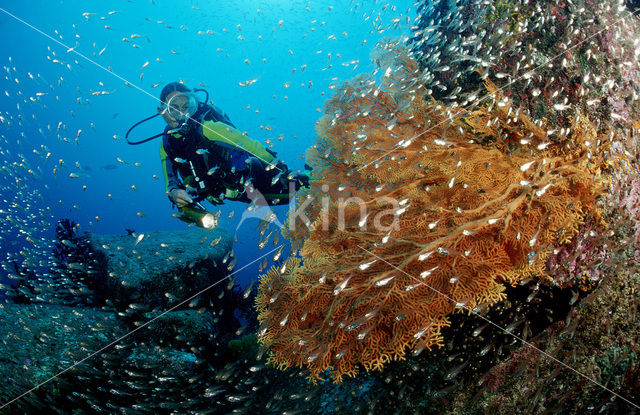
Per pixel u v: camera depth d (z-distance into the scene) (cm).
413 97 317
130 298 520
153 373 408
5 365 347
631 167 276
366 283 272
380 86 371
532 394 254
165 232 754
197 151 426
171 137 462
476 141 318
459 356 284
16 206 646
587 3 317
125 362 414
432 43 407
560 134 270
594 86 294
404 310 253
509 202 259
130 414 354
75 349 396
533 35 323
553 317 268
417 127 335
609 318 253
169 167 473
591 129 274
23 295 593
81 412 344
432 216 284
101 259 608
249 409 379
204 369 430
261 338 308
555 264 258
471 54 353
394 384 300
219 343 500
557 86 303
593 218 256
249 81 374
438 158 297
